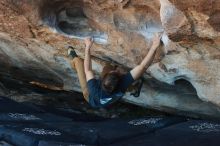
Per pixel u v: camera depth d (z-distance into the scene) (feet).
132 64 21.27
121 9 19.88
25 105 26.86
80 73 19.76
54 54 23.58
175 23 17.87
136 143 20.68
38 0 20.57
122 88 18.34
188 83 22.03
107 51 21.40
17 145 20.81
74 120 25.44
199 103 23.21
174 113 25.05
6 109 25.99
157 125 23.03
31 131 21.77
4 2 20.94
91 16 20.94
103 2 19.97
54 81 27.89
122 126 23.21
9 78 29.99
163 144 20.21
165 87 22.91
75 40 21.66
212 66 19.54
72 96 29.12
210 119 24.00
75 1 20.59
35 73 27.58
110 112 27.71
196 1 16.99
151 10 19.51
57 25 21.74
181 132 21.58
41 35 22.22
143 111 26.99
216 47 18.61
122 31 20.48
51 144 20.25
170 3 17.44
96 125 23.57
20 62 26.50
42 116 25.50
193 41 18.60
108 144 21.06
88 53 19.25
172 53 19.67
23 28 22.06
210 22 17.44
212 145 19.45
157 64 20.72
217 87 20.31
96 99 18.45
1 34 23.66
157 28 19.94
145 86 23.44
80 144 20.68
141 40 20.25
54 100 29.25
